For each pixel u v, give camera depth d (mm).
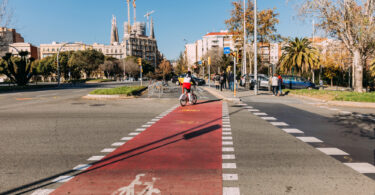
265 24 40531
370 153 5262
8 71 38719
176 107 13328
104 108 12945
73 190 3549
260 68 57719
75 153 5324
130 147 5762
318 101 16422
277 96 20438
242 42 43469
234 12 41062
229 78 25125
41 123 8812
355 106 13750
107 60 106000
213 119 9562
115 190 3535
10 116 10398
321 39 21047
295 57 41344
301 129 7758
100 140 6418
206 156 5078
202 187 3613
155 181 3834
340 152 5332
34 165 4602
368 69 35656
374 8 18750
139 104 14781
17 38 134375
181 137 6711
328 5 19125
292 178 3936
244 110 12125
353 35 19734
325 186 3643
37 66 85625
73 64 88812
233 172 4191
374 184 3711
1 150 5566
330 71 39938
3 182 3848
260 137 6707
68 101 16672
